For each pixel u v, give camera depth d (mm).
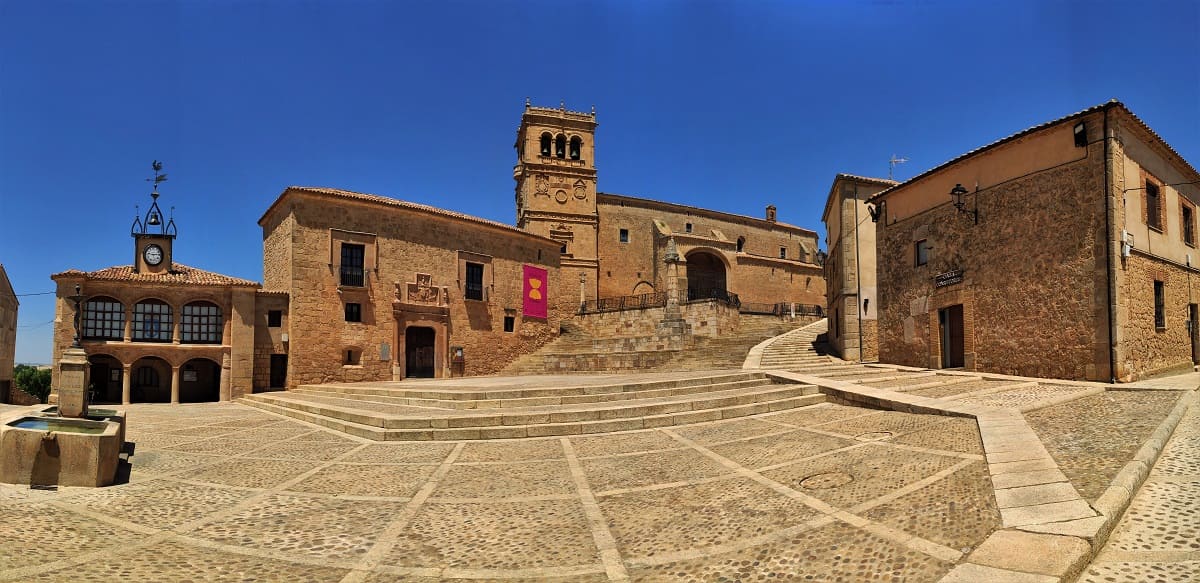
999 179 15648
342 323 23953
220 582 4418
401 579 4512
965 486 5773
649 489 6832
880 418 10508
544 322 32000
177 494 6898
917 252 18594
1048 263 14328
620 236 45594
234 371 21422
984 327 15828
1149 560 3967
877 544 4598
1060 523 4426
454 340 27500
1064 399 10773
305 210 23406
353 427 11469
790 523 5289
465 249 28406
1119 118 13516
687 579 4316
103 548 5098
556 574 4539
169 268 23109
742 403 12828
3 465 6926
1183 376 14094
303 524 5844
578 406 12523
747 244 51562
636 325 31516
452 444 10094
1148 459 6078
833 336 25578
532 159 42438
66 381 9305
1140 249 13945
